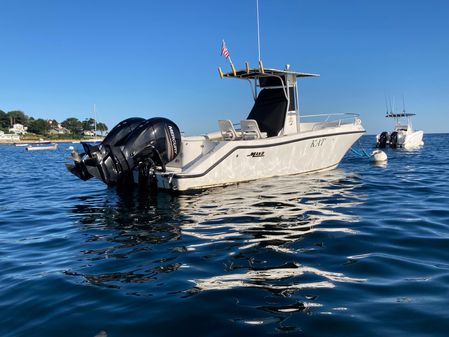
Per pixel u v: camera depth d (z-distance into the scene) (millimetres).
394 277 3980
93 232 6430
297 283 3883
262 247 5129
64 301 3654
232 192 9367
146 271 4398
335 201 8125
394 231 5766
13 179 16266
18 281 4242
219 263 4566
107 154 9445
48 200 10141
